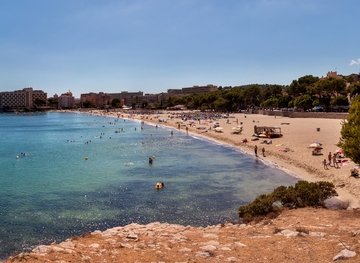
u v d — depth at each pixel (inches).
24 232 930.7
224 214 1040.2
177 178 1569.9
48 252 502.0
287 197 896.3
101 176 1659.7
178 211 1082.7
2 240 876.6
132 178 1593.3
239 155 2207.2
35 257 470.3
